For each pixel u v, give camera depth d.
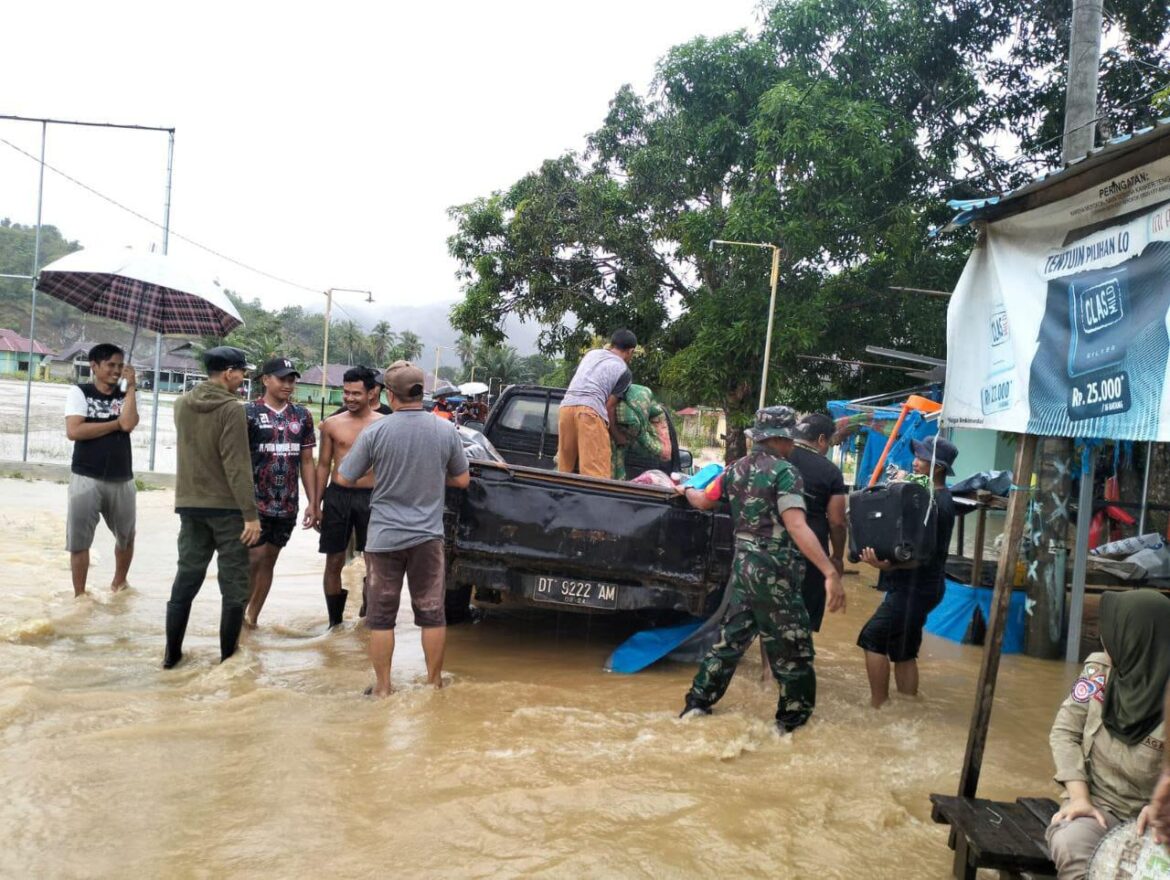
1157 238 2.86
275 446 6.00
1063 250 3.33
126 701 4.34
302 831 3.02
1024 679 6.00
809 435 5.16
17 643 5.31
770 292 19.69
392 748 3.86
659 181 22.31
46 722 3.96
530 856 2.91
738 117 21.20
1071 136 7.35
